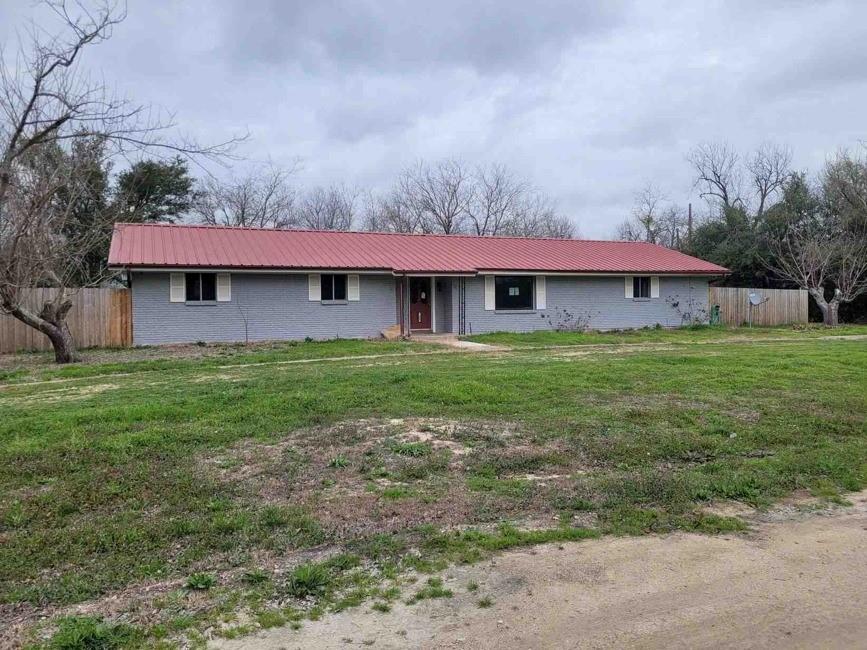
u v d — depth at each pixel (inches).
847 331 967.0
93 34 468.8
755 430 305.7
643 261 1047.0
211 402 354.9
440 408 344.2
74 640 129.0
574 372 454.0
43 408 356.5
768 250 1289.4
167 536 184.2
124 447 269.3
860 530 195.8
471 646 129.0
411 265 853.2
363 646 129.0
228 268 751.1
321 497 216.1
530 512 204.8
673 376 441.1
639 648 128.6
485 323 911.0
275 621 138.3
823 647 129.5
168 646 129.0
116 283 925.8
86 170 603.8
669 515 203.6
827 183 1289.4
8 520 196.5
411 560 168.4
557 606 145.5
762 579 160.2
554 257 1002.1
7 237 564.7
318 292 817.5
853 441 297.6
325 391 385.4
